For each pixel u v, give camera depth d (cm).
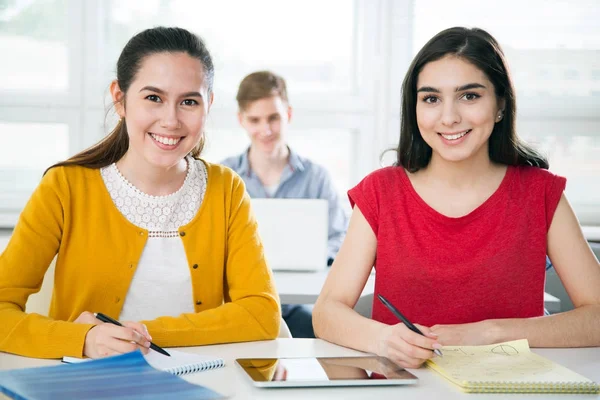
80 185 157
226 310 145
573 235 161
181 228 159
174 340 136
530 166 168
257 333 145
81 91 337
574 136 343
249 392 108
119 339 124
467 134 154
